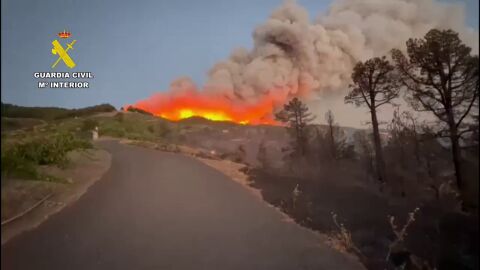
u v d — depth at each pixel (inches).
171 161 728.3
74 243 240.7
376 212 272.2
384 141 377.1
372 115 382.3
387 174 345.4
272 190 427.8
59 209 318.0
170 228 286.4
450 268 175.6
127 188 437.7
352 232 253.0
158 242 254.1
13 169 358.3
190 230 281.6
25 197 314.3
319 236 264.4
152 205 361.4
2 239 233.3
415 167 316.5
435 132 273.4
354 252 228.2
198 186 464.1
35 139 472.7
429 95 256.8
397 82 342.3
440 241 196.4
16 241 233.3
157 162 700.7
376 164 370.9
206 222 304.2
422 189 281.9
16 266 197.9
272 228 286.8
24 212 286.0
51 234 255.0
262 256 225.1
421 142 305.3
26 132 486.6
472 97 226.4
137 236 265.7
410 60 280.5
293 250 235.8
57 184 389.7
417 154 316.8
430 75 253.8
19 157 386.0
